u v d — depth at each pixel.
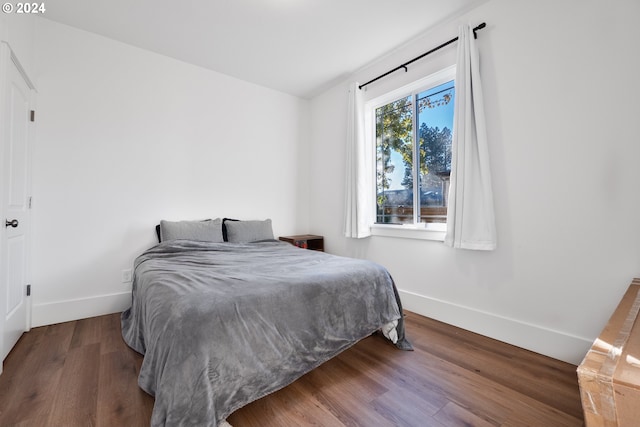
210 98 3.12
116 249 2.56
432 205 2.64
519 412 1.29
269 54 2.81
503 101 2.01
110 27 2.38
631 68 1.52
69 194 2.35
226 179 3.23
